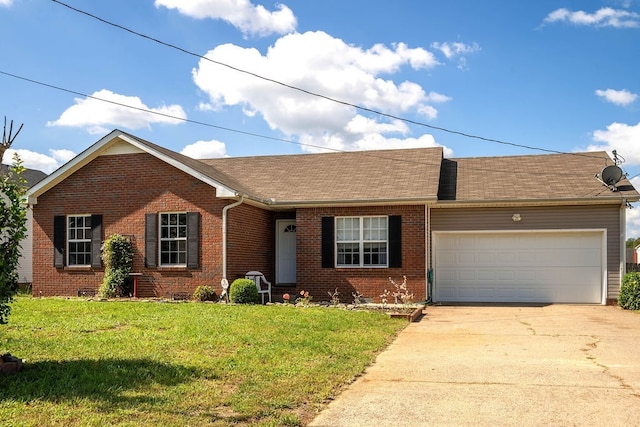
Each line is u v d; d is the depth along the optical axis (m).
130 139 18.48
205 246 18.02
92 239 19.14
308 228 19.17
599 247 18.48
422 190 18.50
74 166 19.12
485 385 7.69
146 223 18.61
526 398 7.03
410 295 17.14
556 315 15.52
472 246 19.33
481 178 20.86
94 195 19.19
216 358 8.76
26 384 6.98
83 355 8.70
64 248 19.44
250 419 6.11
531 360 9.30
